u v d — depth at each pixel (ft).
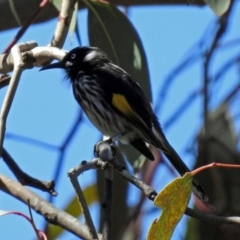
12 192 28.48
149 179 35.94
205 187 37.70
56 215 27.61
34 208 28.04
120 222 36.78
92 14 36.04
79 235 27.37
